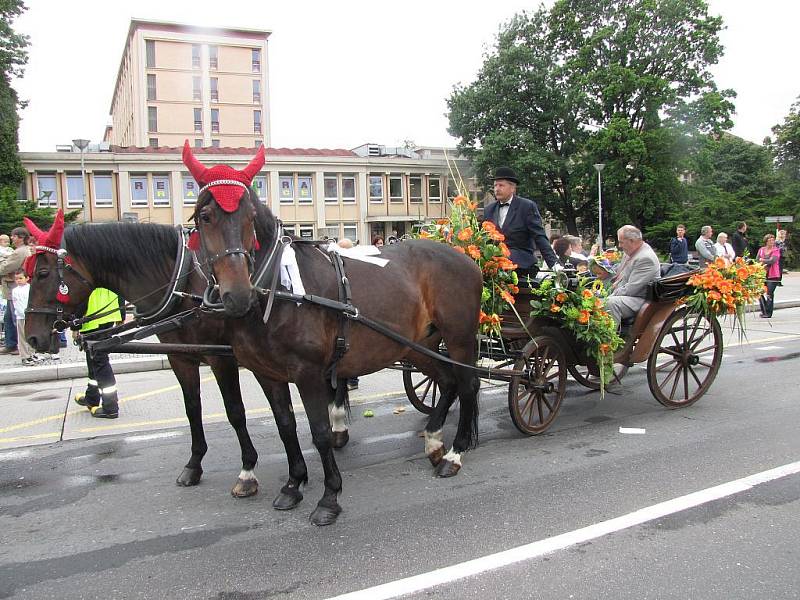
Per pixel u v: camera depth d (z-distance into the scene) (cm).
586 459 520
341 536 387
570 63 3350
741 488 441
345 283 428
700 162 3294
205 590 327
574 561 346
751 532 375
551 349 600
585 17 3397
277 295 391
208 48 6253
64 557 368
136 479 500
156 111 6116
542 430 596
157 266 463
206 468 524
